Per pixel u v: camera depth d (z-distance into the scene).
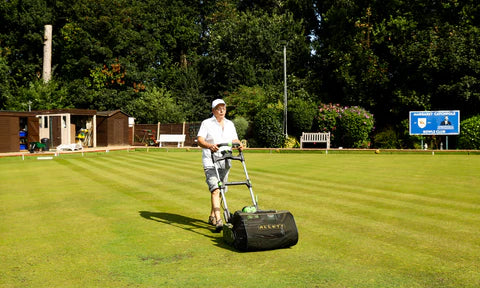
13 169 14.49
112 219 6.50
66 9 39.00
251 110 27.77
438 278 3.92
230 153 5.61
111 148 26.28
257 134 25.70
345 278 3.92
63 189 9.60
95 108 38.97
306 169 13.59
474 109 23.41
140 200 8.14
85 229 5.88
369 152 22.12
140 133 32.91
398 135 24.28
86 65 38.72
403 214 6.71
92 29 38.22
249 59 34.91
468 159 17.33
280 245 4.79
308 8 34.66
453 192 8.82
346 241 5.19
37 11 39.09
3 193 9.07
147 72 40.28
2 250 4.89
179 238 5.39
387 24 25.55
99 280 3.91
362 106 26.19
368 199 8.05
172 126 31.58
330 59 28.39
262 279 3.90
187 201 8.03
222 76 38.38
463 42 22.92
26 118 27.11
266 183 10.30
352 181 10.59
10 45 39.62
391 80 25.44
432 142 23.28
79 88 38.16
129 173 12.79
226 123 6.07
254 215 4.82
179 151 25.44
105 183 10.57
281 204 7.57
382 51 26.69
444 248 4.88
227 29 37.19
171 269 4.21
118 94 38.38
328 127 24.44
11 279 3.95
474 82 22.06
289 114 25.45
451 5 24.78
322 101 28.12
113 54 39.66
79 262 4.44
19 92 35.81
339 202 7.75
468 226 5.92
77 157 20.19
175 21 44.25
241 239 4.70
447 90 22.72
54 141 26.39
